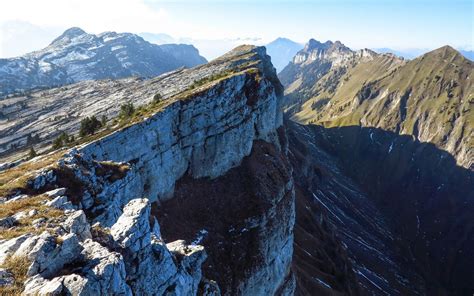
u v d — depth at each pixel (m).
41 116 169.00
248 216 72.12
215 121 79.19
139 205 29.08
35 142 118.25
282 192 83.56
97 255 21.73
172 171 71.38
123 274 22.06
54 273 19.95
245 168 83.94
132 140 60.50
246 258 66.88
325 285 99.25
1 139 142.88
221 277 61.72
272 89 101.81
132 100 127.94
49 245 20.45
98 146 53.97
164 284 27.03
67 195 35.09
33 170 38.41
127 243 25.38
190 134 75.50
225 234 69.12
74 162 40.50
